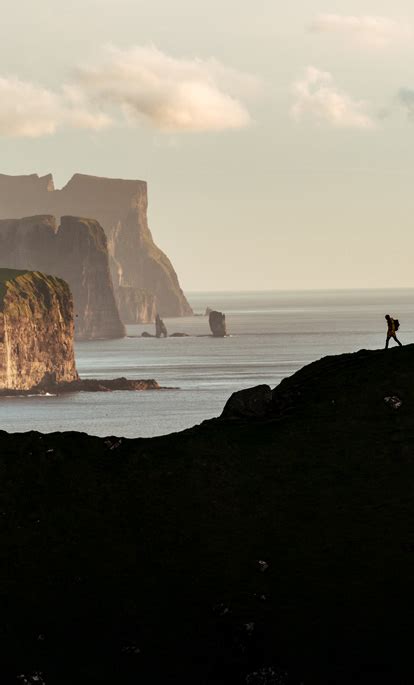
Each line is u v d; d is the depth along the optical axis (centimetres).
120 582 11788
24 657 10912
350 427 13700
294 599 11356
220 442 13638
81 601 11581
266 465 13188
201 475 13100
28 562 12131
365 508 12425
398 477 12800
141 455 13488
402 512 12300
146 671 10744
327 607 11212
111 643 11075
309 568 11719
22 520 12700
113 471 13338
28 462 13562
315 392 14625
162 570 11894
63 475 13338
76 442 13975
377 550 11831
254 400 14500
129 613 11388
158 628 11206
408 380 14425
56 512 12775
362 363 15188
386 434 13512
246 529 12338
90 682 10625
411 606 11106
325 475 12962
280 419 14112
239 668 10688
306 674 10519
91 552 12206
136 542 12294
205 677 10638
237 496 12800
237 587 11569
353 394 14312
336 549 11919
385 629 10881
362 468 13012
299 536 12144
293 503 12612
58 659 10906
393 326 15575
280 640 10912
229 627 11112
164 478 13138
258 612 11250
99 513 12738
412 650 10612
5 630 11244
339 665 10556
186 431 14100
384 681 10319
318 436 13612
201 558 11994
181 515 12600
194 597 11512
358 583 11450
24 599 11631
